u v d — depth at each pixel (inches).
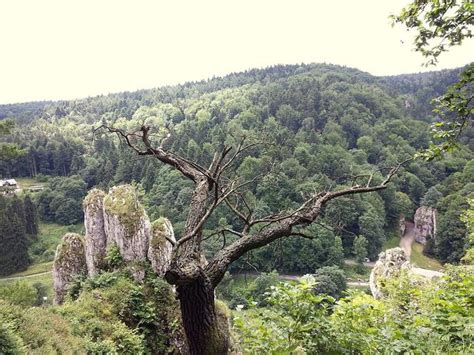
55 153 3666.3
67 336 317.7
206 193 207.6
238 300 1181.7
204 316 164.2
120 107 5674.2
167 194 2142.0
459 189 2394.2
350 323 198.7
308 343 182.7
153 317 418.9
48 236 2637.8
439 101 191.9
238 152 226.8
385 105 3969.0
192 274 155.1
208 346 164.6
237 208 224.8
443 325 170.9
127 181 2608.3
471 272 317.7
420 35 207.3
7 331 232.1
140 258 470.3
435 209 2262.6
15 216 2250.2
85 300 412.8
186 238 158.6
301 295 195.8
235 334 329.7
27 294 880.9
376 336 184.5
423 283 354.3
